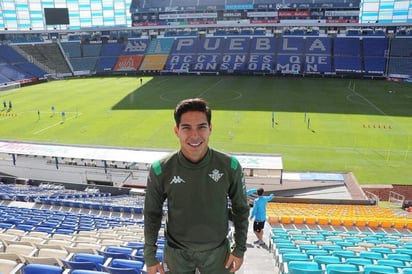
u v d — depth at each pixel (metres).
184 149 3.70
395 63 79.94
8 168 31.53
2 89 70.69
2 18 89.06
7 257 6.89
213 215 3.86
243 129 42.50
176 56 91.19
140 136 40.53
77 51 94.50
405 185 29.11
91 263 6.50
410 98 58.16
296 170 31.64
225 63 86.56
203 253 3.98
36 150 30.39
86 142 38.81
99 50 95.50
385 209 22.12
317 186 28.53
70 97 62.12
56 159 30.39
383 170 31.81
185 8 95.56
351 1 86.75
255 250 12.70
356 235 13.92
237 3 93.31
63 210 19.92
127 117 48.34
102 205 19.86
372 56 82.50
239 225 4.09
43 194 23.22
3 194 21.66
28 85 76.38
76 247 9.03
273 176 27.98
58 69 88.06
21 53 87.81
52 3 94.88
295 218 16.75
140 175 29.50
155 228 4.02
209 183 3.79
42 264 6.41
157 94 63.00
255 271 10.09
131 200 22.98
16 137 40.69
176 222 3.90
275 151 35.94
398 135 40.25
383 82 73.69
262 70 82.75
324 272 7.27
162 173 3.83
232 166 3.86
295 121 45.66
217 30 95.94
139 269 6.89
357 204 24.11
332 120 45.97
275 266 10.49
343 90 65.00
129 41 97.81
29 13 93.00
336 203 24.28
